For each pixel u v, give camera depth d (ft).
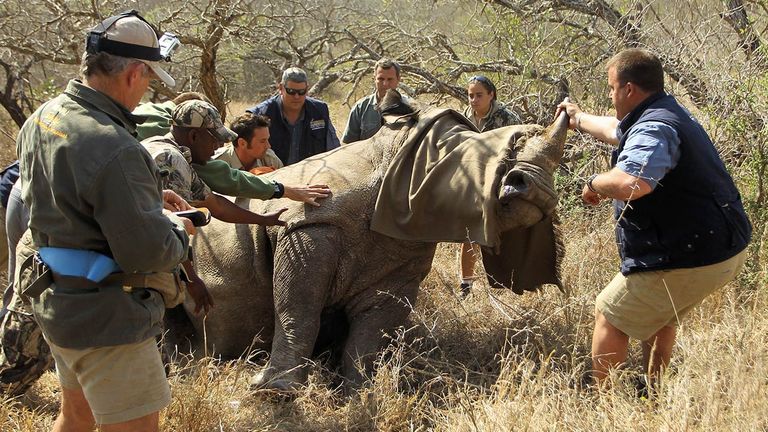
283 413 14.42
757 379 12.25
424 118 15.92
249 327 16.49
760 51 21.44
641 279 13.29
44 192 9.87
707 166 12.79
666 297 13.25
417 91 29.40
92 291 9.86
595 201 13.43
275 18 32.17
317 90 34.14
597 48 27.22
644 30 24.41
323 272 15.35
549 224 15.53
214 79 31.42
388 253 15.76
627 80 13.20
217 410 13.47
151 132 14.89
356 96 43.01
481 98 20.81
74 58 30.91
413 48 33.06
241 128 17.99
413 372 15.53
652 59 13.16
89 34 10.00
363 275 15.84
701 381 12.63
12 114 33.47
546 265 15.90
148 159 9.82
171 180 13.05
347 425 13.82
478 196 14.66
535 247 15.78
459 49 36.70
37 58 31.09
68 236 9.80
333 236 15.46
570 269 18.56
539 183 14.23
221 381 14.60
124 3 30.86
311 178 15.96
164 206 11.71
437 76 30.94
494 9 28.91
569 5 27.35
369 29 40.06
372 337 15.67
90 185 9.43
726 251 13.00
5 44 29.99
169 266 9.93
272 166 19.03
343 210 15.49
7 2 31.17
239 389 14.71
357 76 34.45
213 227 16.52
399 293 16.02
